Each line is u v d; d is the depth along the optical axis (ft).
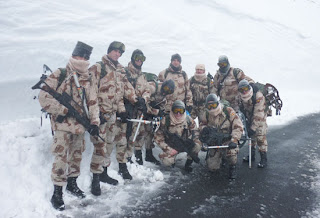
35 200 10.69
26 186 10.96
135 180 13.84
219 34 43.04
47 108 10.39
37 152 12.30
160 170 15.17
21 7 34.50
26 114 15.75
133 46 32.78
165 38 37.29
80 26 33.68
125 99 13.97
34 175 11.52
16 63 21.74
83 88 10.68
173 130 14.61
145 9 42.45
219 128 14.70
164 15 42.57
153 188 13.20
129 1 43.45
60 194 10.91
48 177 11.95
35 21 32.14
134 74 14.78
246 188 13.65
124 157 13.79
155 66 30.12
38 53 24.07
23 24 30.78
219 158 14.89
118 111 13.29
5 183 10.48
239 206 12.02
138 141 15.39
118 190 12.80
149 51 32.86
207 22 45.01
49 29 30.89
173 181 14.03
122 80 13.50
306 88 35.96
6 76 19.69
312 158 17.65
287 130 23.22
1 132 12.05
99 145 12.12
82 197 11.78
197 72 18.08
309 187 13.88
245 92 15.42
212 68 33.40
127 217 10.86
